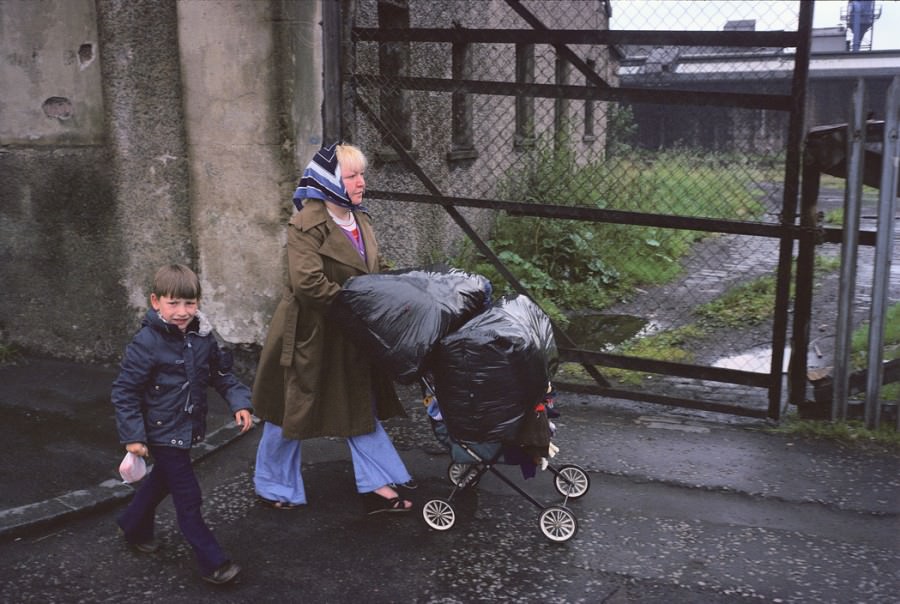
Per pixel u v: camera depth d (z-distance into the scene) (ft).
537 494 13.73
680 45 15.67
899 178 15.17
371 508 13.01
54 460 14.62
